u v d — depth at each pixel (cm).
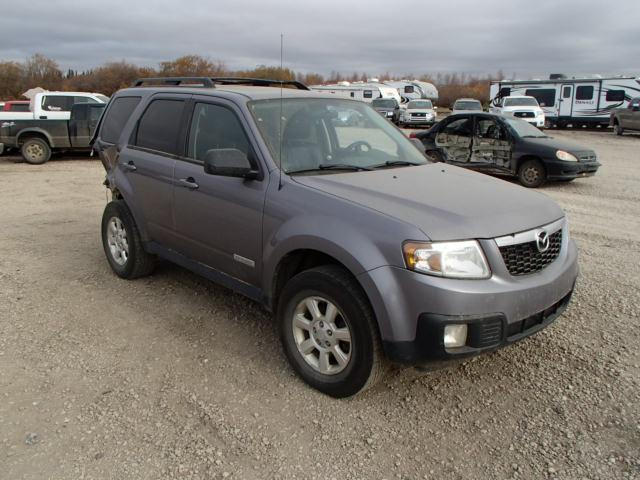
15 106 1888
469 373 359
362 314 301
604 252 630
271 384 344
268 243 352
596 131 3017
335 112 434
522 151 1116
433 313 282
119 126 537
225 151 349
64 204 916
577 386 343
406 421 308
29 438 291
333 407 321
